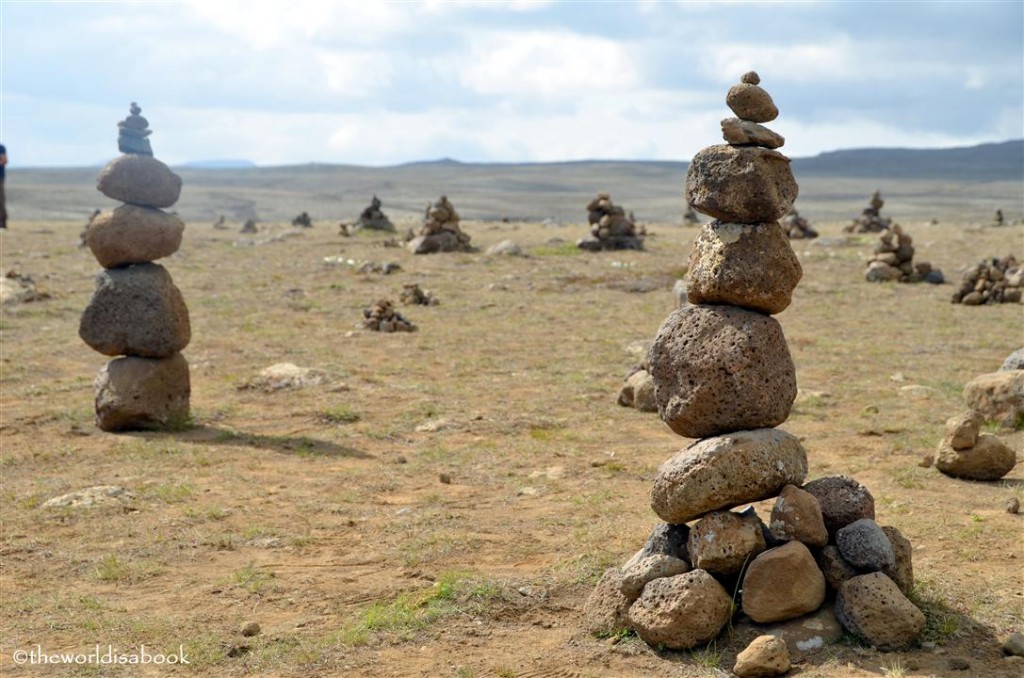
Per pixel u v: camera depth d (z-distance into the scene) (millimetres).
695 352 7652
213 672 7141
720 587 7266
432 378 18781
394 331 24188
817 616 7258
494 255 39094
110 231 14414
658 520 10156
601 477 12078
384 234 49094
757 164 7602
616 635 7488
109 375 14703
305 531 10328
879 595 7031
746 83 7707
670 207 137625
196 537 10141
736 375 7520
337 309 27734
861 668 6734
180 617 8117
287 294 30125
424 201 144000
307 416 15812
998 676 6559
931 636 7121
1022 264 34125
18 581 9031
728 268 7629
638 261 36812
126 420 14633
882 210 126875
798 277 7766
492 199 154000
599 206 41219
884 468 11977
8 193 121375
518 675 6961
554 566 8953
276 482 12258
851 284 32281
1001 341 21969
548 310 27547
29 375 18938
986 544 8984
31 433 14570
